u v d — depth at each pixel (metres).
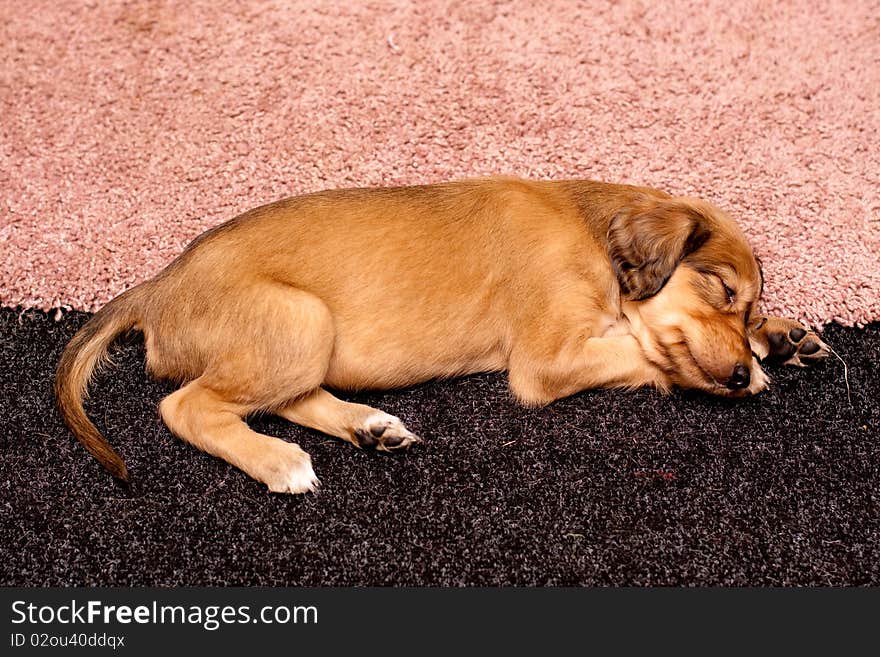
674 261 0.86
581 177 1.02
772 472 0.85
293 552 0.81
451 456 0.85
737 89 1.10
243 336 0.82
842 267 0.97
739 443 0.87
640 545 0.81
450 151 1.04
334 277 0.84
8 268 0.96
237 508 0.82
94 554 0.80
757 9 1.18
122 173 1.02
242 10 1.17
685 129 1.07
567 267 0.86
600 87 1.10
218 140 1.05
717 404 0.89
